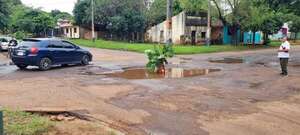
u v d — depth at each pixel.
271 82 13.85
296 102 10.02
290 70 18.67
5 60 23.80
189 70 18.45
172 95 10.88
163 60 17.44
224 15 43.69
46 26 68.06
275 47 47.09
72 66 20.09
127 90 11.71
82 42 50.91
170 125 7.65
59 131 6.86
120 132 7.09
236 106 9.45
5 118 7.42
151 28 55.47
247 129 7.41
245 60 25.80
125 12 54.94
